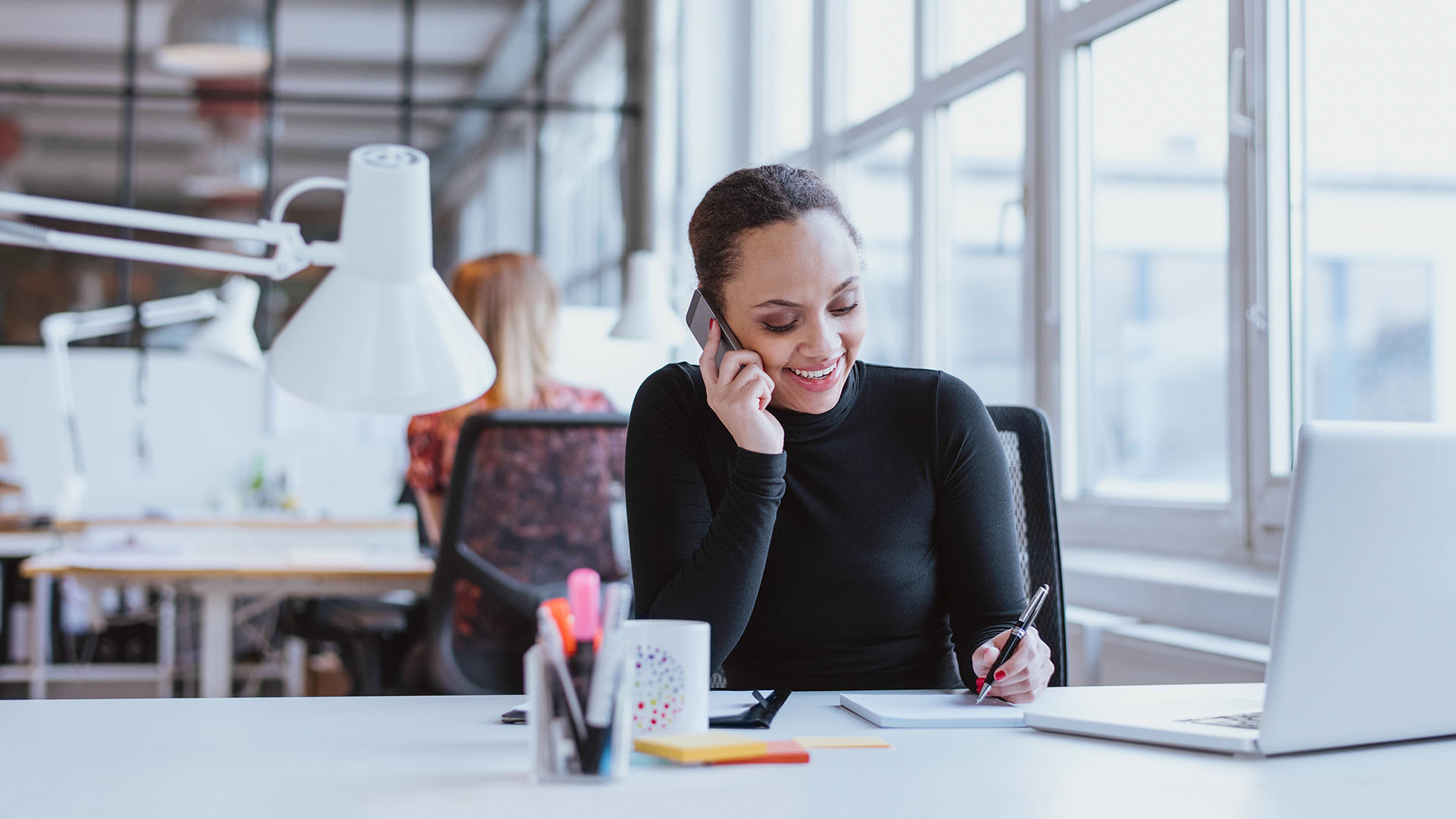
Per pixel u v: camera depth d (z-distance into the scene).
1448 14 1.95
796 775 0.83
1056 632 1.45
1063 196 2.90
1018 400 3.16
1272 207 2.20
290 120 5.94
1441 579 0.92
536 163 5.89
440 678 2.07
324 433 5.71
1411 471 0.90
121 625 4.69
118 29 5.84
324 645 3.97
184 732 0.96
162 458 5.62
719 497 1.32
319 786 0.80
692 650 0.93
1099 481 2.86
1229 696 1.13
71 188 5.82
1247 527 2.25
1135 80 2.71
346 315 0.86
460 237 5.92
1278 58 2.20
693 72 5.20
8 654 4.57
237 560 2.76
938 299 3.64
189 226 0.84
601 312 3.98
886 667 1.30
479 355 0.90
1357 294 2.10
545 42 5.89
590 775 0.80
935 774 0.84
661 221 5.49
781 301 1.20
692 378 1.36
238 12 5.85
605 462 2.11
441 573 2.06
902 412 1.34
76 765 0.85
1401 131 2.03
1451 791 0.81
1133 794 0.79
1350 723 0.91
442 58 5.96
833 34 4.40
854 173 4.34
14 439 5.54
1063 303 2.89
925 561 1.33
